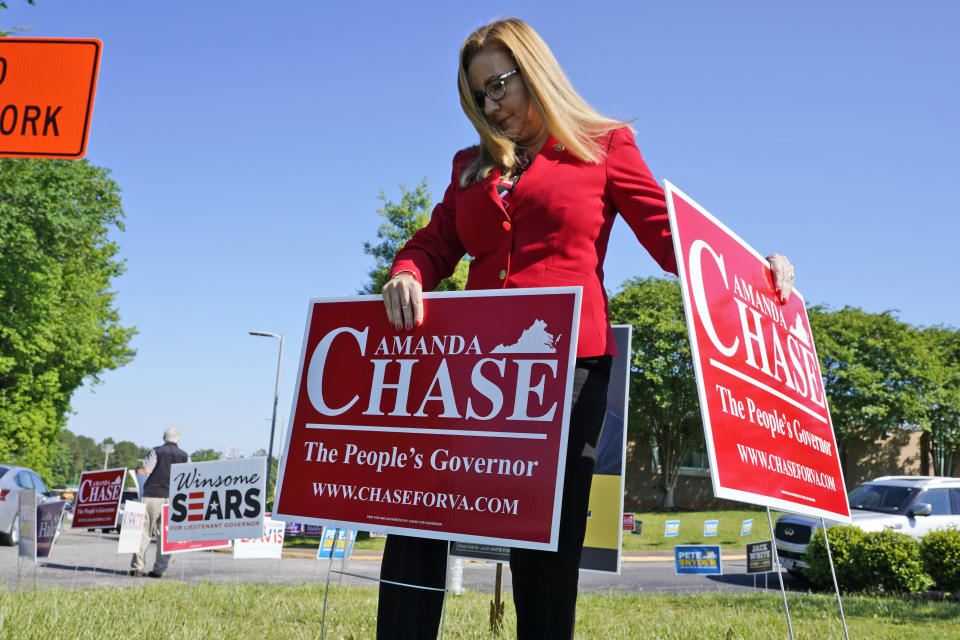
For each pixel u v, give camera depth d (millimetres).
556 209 1833
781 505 2076
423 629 1805
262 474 5887
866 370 39344
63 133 6918
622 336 5258
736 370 2004
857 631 5902
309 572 11586
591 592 9633
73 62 7004
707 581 12531
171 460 9984
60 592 6230
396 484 1843
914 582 10336
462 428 1798
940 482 12750
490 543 1698
